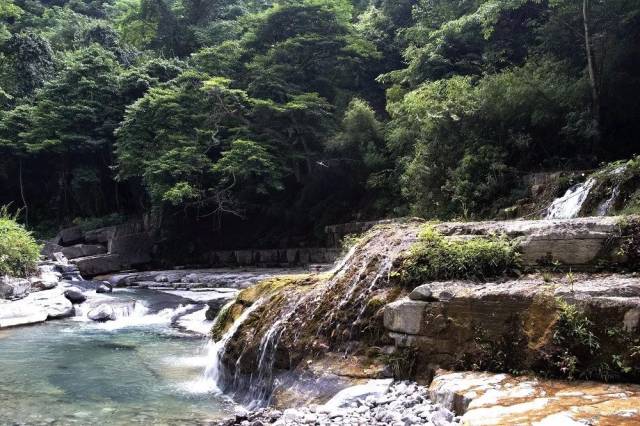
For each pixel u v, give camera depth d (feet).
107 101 109.50
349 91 95.91
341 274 25.73
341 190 90.07
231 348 26.61
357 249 27.40
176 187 83.30
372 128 82.48
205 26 133.18
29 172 114.93
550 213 42.96
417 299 20.65
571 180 44.78
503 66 72.08
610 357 16.16
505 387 16.06
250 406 22.80
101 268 93.20
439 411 15.66
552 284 18.62
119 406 22.89
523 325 17.87
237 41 105.70
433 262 21.89
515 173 53.31
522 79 54.80
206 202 95.04
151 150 91.66
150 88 97.40
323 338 23.18
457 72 75.31
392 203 76.59
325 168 88.74
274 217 100.01
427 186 59.98
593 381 16.15
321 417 17.61
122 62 124.47
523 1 60.13
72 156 110.52
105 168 112.68
